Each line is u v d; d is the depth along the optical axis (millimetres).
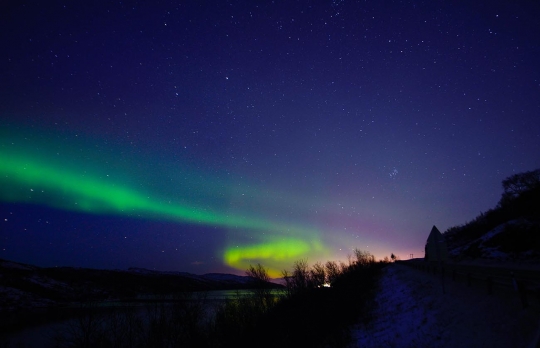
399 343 13367
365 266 48312
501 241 31500
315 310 25703
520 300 10531
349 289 31328
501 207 43625
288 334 23078
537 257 24359
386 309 20219
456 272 17328
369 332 17188
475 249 33719
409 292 21078
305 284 34875
